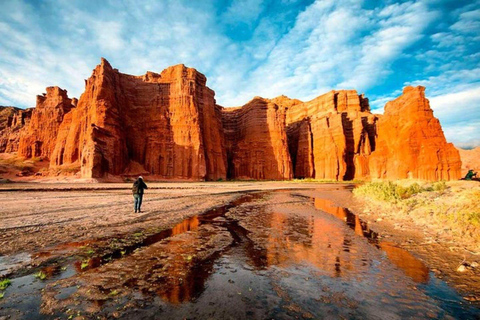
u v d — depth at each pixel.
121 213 15.41
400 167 59.69
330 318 4.46
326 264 7.27
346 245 9.18
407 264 7.19
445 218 11.30
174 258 7.71
